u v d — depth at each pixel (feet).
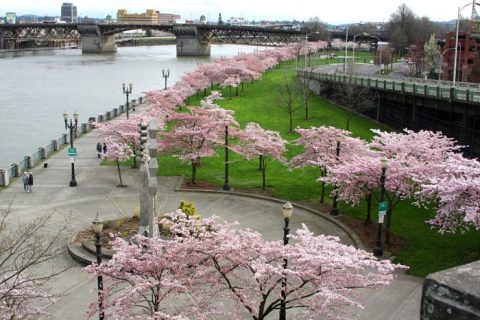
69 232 109.91
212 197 138.41
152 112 187.01
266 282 61.77
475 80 346.33
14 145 252.62
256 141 144.87
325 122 248.52
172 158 180.75
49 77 545.44
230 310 73.15
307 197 136.46
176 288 60.08
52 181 153.28
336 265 55.67
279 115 267.39
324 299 58.39
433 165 101.04
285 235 68.03
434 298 12.12
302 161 137.80
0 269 80.28
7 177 150.00
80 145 203.92
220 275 63.72
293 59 648.79
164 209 127.85
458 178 95.35
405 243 105.29
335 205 122.31
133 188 147.23
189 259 61.00
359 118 262.88
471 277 12.23
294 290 59.72
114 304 61.16
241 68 366.02
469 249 102.22
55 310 78.54
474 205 87.30
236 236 63.21
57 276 89.71
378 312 77.61
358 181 107.34
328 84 326.24
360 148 132.16
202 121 151.43
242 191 142.31
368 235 109.50
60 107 363.76
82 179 155.63
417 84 219.20
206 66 396.78
